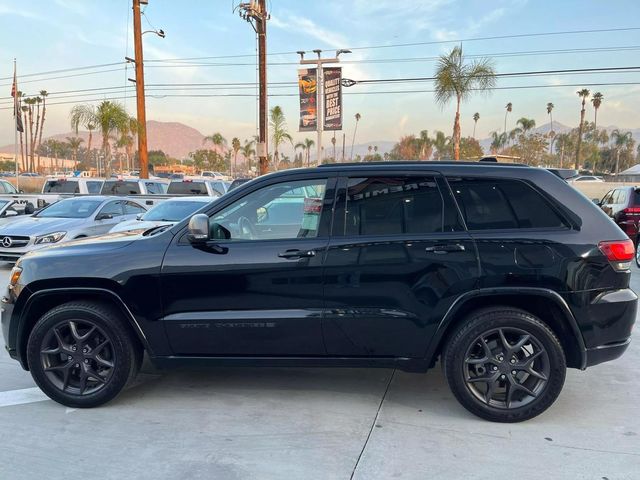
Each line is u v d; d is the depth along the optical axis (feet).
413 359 12.65
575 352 12.44
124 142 101.65
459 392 12.49
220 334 12.82
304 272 12.53
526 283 12.16
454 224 12.49
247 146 243.60
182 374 15.80
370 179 12.93
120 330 13.12
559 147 282.97
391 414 13.01
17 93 113.60
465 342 12.32
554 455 11.01
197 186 60.90
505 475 10.27
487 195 12.63
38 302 13.44
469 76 77.56
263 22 70.49
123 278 12.85
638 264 35.29
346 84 87.20
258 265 12.60
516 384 12.33
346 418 12.78
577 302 12.13
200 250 12.87
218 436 11.89
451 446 11.39
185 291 12.80
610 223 12.62
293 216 13.10
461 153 224.33
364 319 12.50
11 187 63.16
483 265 12.16
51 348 13.37
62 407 13.47
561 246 12.14
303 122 82.38
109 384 13.23
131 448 11.37
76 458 10.96
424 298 12.32
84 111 90.38
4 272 33.27
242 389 14.65
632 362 16.66
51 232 32.78
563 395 14.14
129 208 40.40
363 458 10.91
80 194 59.16
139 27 76.02
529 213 12.50
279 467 10.59
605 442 11.57
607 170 295.48
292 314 12.61
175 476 10.28
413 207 12.71
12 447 11.43
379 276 12.39
